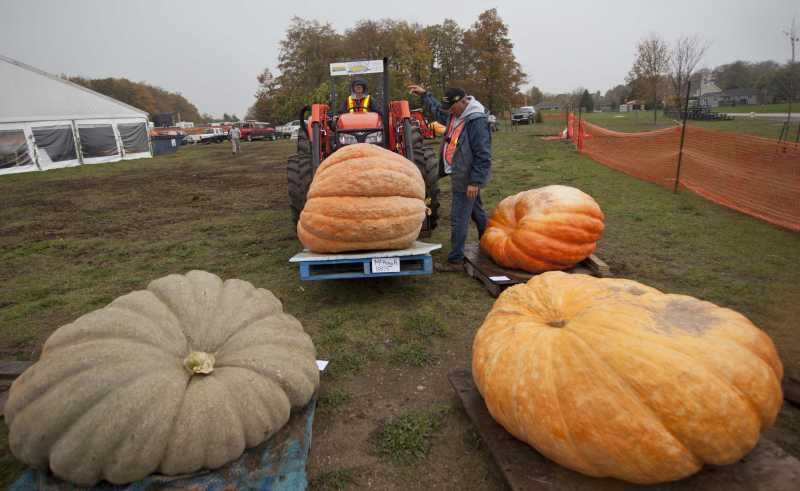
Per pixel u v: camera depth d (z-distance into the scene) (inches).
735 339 79.4
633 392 75.9
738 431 74.1
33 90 863.1
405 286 199.3
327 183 170.2
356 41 2218.3
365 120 277.7
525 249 179.5
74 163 920.3
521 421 85.7
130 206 438.0
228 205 414.6
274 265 236.5
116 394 80.9
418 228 180.9
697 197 325.1
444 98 199.2
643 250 224.7
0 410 125.0
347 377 134.5
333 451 106.0
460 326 162.2
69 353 85.7
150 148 1106.7
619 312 85.7
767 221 259.0
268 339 102.3
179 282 109.0
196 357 91.5
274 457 92.1
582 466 81.3
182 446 81.8
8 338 172.6
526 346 88.9
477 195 213.6
